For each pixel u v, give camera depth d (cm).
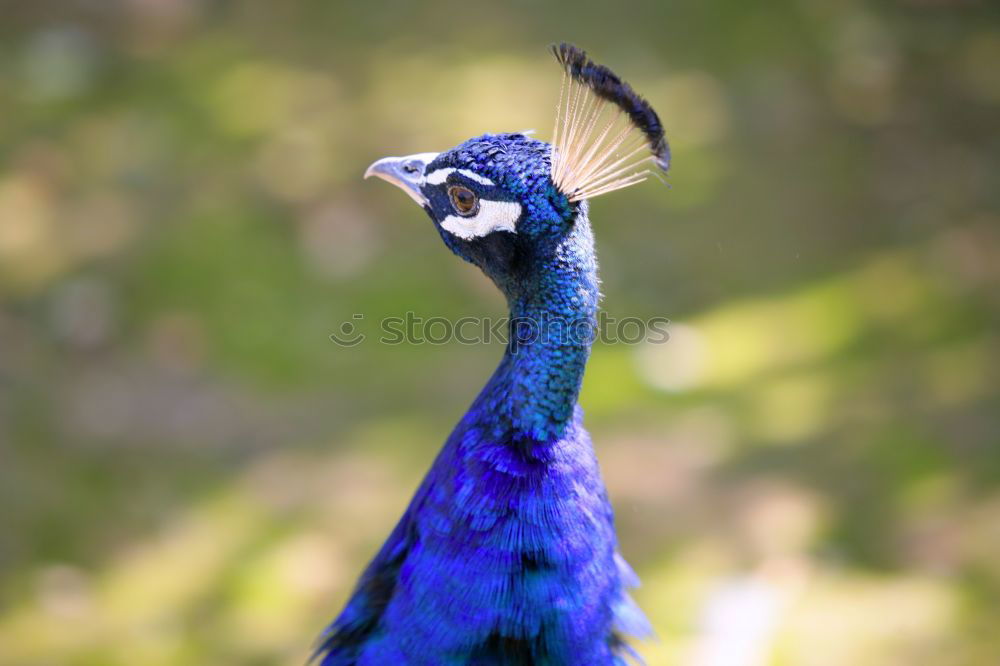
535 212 445
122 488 997
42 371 1099
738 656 822
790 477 972
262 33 1598
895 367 1072
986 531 898
